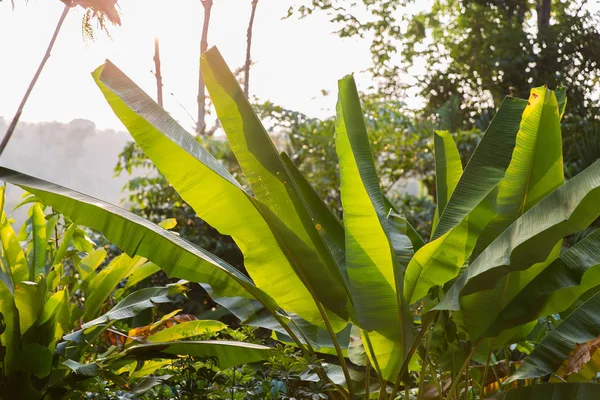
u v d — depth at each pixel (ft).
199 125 33.99
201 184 10.02
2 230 11.31
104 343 13.41
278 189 10.78
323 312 10.77
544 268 11.09
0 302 10.44
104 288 12.38
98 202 10.04
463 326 11.33
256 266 10.75
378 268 10.45
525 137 10.98
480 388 11.87
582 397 9.91
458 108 46.06
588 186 9.13
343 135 10.35
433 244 10.50
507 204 11.26
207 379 10.89
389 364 11.02
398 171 33.58
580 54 47.93
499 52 46.11
